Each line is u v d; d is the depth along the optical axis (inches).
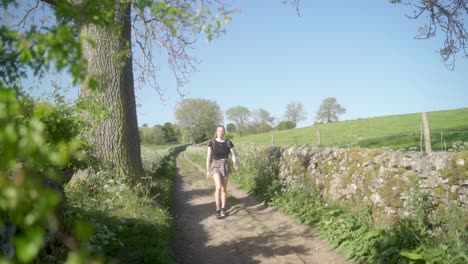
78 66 58.6
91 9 75.7
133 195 302.0
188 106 3289.9
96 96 197.3
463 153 197.5
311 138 1401.3
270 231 287.9
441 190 200.1
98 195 281.0
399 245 191.3
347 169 299.3
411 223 200.7
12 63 74.9
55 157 49.9
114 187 284.2
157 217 269.9
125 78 343.9
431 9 339.9
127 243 208.1
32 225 45.4
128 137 344.5
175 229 300.7
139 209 272.2
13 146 44.5
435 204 202.7
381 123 1496.1
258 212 366.9
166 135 3747.5
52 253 116.4
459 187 191.8
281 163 463.2
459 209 184.7
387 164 245.1
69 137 128.1
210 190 530.3
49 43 57.2
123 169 338.0
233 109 3260.3
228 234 288.8
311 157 375.9
